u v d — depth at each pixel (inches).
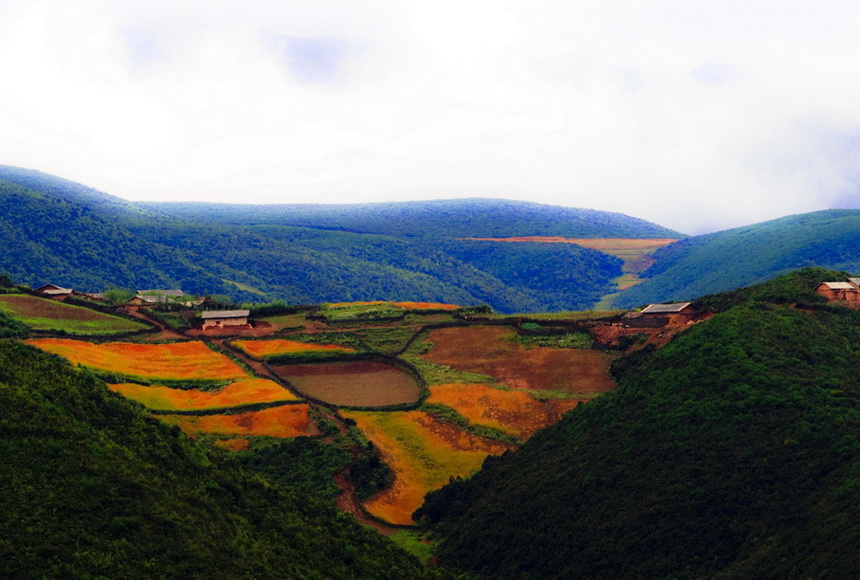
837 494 3105.3
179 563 2305.6
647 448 3951.8
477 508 4121.6
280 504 3184.1
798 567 2805.1
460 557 3769.7
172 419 4670.3
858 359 4279.0
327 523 3243.1
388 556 3221.0
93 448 2664.9
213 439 4569.4
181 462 3006.9
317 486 4296.3
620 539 3464.6
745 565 3019.2
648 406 4256.9
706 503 3459.6
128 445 2888.8
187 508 2645.2
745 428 3772.1
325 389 5654.5
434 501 4279.0
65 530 2204.7
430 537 4057.6
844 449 3390.7
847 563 2628.0
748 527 3262.8
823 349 4357.8
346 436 4808.1
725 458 3649.1
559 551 3560.5
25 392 2832.2
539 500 3924.7
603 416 4463.6
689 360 4500.5
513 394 5506.9
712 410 3956.7
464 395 5506.9
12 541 2085.4
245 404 4965.6
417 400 5457.7
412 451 4805.6
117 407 3122.5
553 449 4483.3
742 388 4005.9
